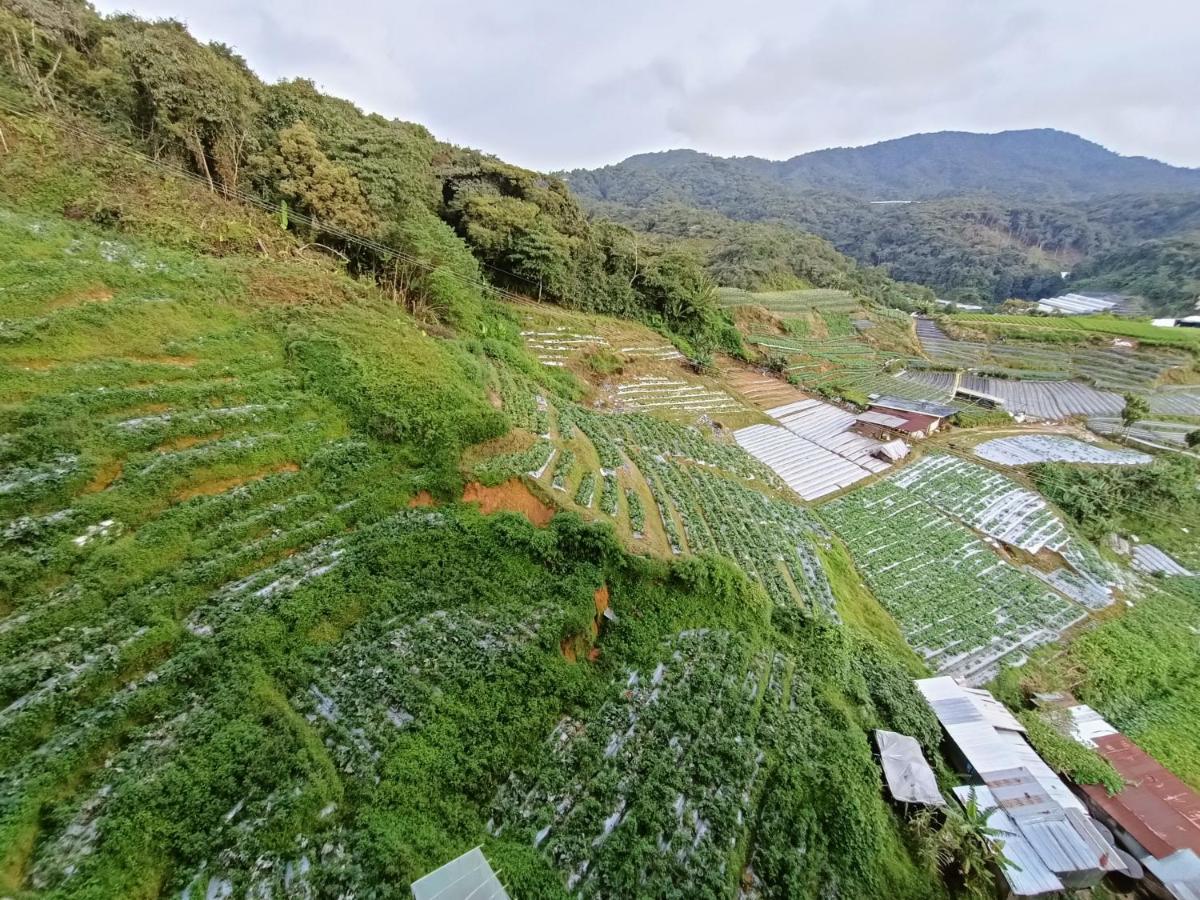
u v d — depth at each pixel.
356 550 18.17
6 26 28.91
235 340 22.84
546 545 19.94
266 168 32.34
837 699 19.77
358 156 36.06
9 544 13.86
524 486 22.31
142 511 16.05
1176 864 17.42
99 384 18.38
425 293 34.09
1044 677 24.84
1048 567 32.41
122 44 30.69
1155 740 23.44
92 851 10.95
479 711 15.52
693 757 16.38
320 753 13.60
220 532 16.72
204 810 12.09
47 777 11.36
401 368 24.22
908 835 16.78
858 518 34.00
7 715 11.76
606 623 19.50
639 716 17.03
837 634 21.75
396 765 13.80
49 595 13.63
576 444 27.80
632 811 14.66
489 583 18.70
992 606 28.56
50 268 20.81
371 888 11.78
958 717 20.75
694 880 13.71
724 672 18.97
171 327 21.81
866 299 91.44
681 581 21.05
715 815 15.08
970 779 19.20
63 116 28.92
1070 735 21.66
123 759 12.28
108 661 13.11
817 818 15.98
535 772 14.90
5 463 15.07
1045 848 16.67
